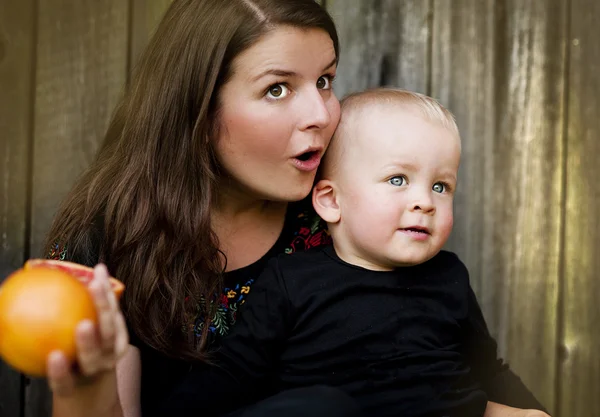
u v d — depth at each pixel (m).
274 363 1.45
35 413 1.93
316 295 1.43
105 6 1.95
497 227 2.02
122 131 1.62
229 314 1.53
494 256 2.02
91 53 1.95
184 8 1.52
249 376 1.41
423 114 1.47
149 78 1.54
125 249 1.49
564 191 2.03
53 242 1.58
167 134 1.50
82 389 1.08
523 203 2.02
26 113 1.93
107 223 1.51
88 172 1.66
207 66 1.45
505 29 2.02
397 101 1.49
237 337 1.43
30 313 0.98
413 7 2.02
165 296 1.48
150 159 1.51
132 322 1.47
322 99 1.44
